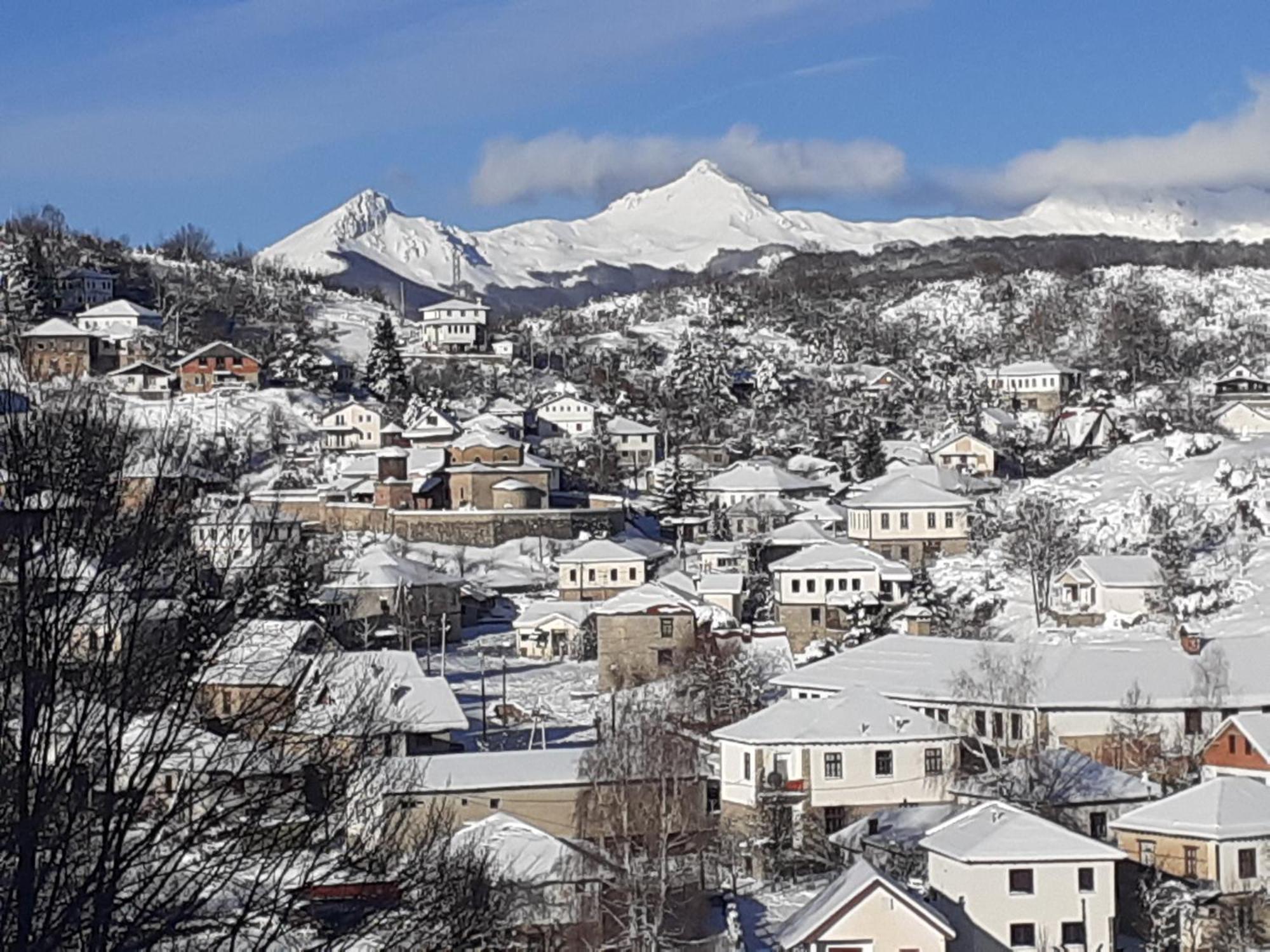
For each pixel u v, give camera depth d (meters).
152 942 13.60
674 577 90.56
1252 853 44.75
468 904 16.95
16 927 12.85
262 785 15.54
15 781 13.31
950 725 56.44
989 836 43.09
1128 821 46.38
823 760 52.44
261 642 20.22
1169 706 57.09
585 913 36.88
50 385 16.11
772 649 75.88
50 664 13.73
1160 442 113.50
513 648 86.31
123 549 14.62
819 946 39.50
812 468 132.62
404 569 88.81
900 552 99.88
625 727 50.78
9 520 13.98
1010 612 83.12
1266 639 61.75
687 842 44.66
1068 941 42.16
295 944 15.20
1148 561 81.31
